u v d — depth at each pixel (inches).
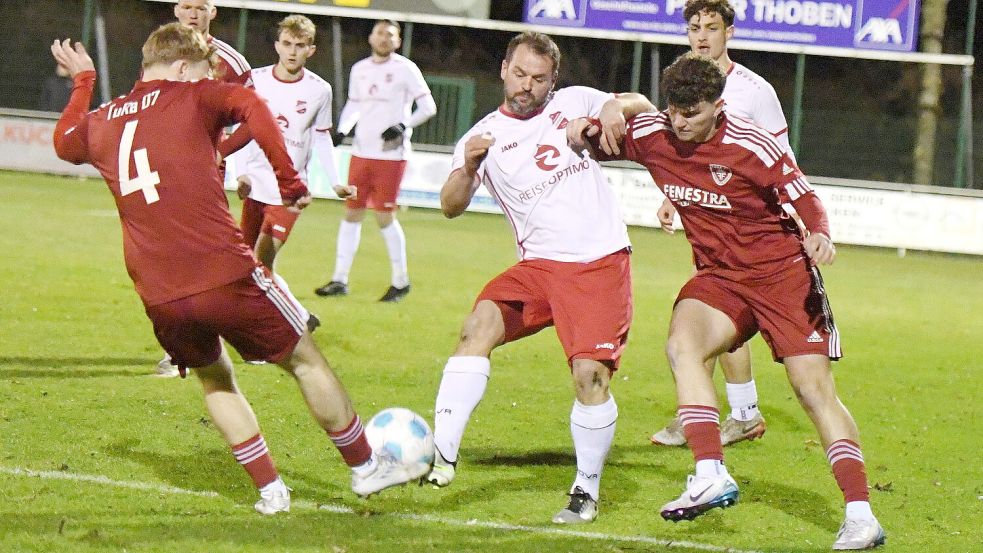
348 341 722.8
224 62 550.6
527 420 553.9
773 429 569.6
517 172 405.1
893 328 949.8
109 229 1160.8
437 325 806.5
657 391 647.1
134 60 1934.1
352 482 380.5
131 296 818.2
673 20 1811.0
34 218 1195.3
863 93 2325.3
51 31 1969.7
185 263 353.7
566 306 398.0
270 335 365.1
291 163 363.6
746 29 1804.9
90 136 366.0
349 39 2228.1
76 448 442.3
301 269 1035.9
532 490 432.8
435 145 1760.6
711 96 368.2
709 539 384.2
